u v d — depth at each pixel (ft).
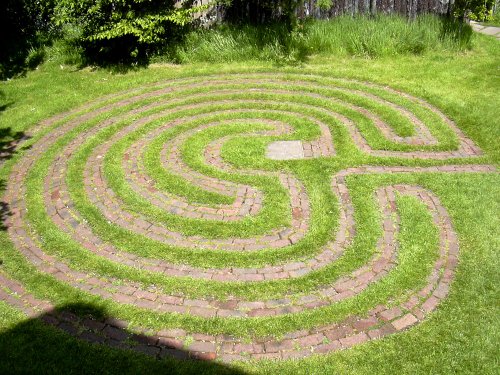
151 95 30.68
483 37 37.63
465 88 29.78
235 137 25.40
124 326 14.67
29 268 16.94
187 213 19.76
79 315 15.02
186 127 26.50
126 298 15.67
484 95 28.73
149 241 18.21
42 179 22.16
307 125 26.45
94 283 16.30
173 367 13.30
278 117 27.40
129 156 23.89
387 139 24.91
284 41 36.14
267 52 35.35
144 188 21.42
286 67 33.86
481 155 23.39
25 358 13.55
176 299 15.65
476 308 14.93
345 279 16.26
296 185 21.45
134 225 19.12
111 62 35.35
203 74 33.50
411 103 28.30
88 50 35.40
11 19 37.35
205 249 17.78
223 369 13.26
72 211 19.94
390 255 17.24
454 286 15.79
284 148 24.34
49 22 37.60
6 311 15.16
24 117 28.04
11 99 30.32
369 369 13.17
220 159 23.58
